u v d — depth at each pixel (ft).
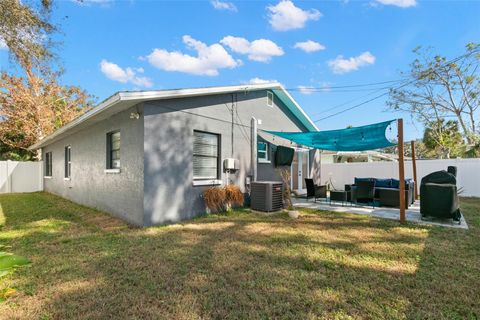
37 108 68.59
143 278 12.46
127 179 24.32
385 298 10.78
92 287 11.55
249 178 33.40
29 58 26.43
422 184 24.71
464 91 67.15
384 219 25.39
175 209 24.30
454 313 9.77
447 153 72.54
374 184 33.14
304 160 49.52
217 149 29.58
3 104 66.23
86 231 21.04
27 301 10.38
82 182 35.04
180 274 12.96
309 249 16.65
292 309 9.96
